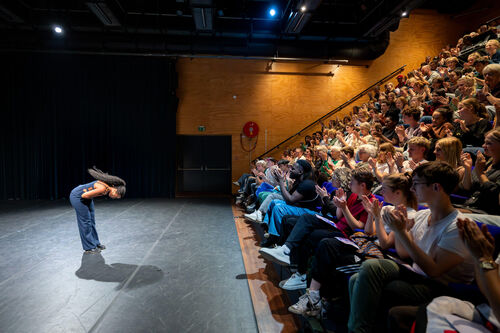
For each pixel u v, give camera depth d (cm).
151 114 836
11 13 639
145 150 837
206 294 249
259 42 753
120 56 820
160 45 742
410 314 119
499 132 200
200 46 746
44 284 266
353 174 210
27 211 622
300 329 196
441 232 134
